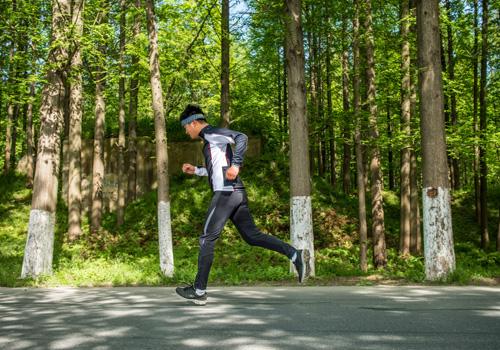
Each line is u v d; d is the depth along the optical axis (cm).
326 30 1432
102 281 1097
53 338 313
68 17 1174
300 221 1144
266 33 1327
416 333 309
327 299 511
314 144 1767
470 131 1557
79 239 1848
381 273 1257
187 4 1528
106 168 2402
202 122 431
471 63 1842
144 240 1856
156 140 1180
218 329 331
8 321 392
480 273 1077
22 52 1173
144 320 374
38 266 1127
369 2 1375
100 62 1305
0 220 2188
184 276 1122
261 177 2205
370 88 1393
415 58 1573
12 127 2756
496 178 2561
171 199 2148
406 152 1616
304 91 1172
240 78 2147
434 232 983
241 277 1137
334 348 271
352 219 2006
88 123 2608
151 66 1195
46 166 1150
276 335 308
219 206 423
